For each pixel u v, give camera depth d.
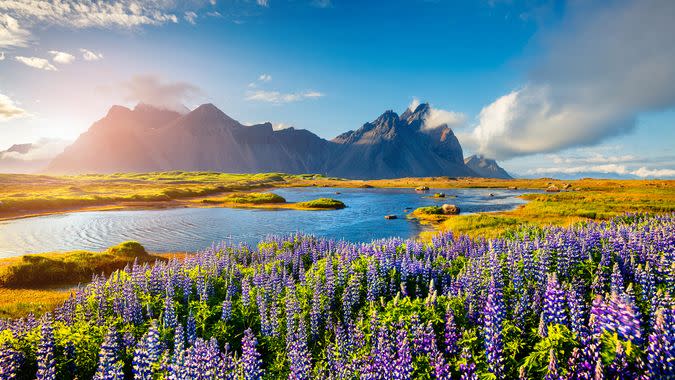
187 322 14.55
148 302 17.25
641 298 13.20
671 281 13.83
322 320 15.30
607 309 9.16
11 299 25.36
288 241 32.34
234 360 10.79
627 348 8.41
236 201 105.38
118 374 10.88
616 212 56.66
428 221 66.56
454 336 10.81
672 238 18.25
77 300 18.33
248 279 20.08
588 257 17.50
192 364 10.23
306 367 11.20
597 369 8.04
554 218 55.44
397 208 90.75
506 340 10.80
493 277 14.77
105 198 101.75
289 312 14.37
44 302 24.27
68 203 91.94
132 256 37.09
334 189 183.12
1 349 12.91
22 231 57.75
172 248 44.88
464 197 123.06
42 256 32.50
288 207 93.31
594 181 175.12
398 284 18.47
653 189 112.62
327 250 27.77
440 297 13.94
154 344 11.20
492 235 38.03
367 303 16.02
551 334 9.84
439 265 20.33
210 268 22.34
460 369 9.71
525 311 12.50
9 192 117.00
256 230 58.00
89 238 51.91
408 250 22.59
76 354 13.54
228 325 15.55
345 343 12.04
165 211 84.81
